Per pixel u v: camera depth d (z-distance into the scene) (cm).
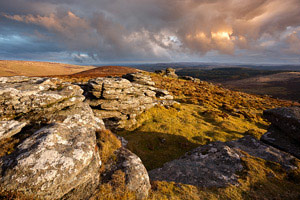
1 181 551
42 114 1134
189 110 3048
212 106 3634
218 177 988
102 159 885
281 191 863
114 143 1079
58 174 607
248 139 1462
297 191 860
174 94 4347
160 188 888
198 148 1435
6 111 1067
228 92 6384
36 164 605
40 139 721
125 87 2294
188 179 998
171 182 958
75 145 755
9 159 632
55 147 700
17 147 696
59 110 1238
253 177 959
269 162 1089
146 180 852
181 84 6281
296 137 1212
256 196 828
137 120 2241
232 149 1277
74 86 1509
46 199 572
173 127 2148
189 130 2114
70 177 626
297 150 1172
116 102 2078
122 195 725
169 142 1806
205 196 845
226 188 892
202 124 2411
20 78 1339
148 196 811
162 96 3359
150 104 2636
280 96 19412
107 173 816
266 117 1527
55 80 1496
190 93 4647
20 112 1105
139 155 1541
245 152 1233
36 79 1421
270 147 1261
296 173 966
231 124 2484
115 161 910
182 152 1634
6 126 855
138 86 2856
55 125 866
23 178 564
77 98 1402
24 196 545
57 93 1310
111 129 1970
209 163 1152
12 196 535
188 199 819
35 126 1016
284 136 1325
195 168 1113
